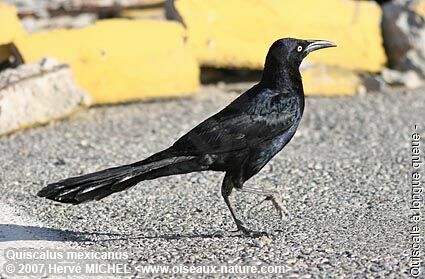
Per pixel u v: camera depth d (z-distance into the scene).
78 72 17.08
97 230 11.13
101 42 17.28
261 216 11.65
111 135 15.78
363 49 19.03
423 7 19.22
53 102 16.28
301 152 14.79
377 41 19.23
